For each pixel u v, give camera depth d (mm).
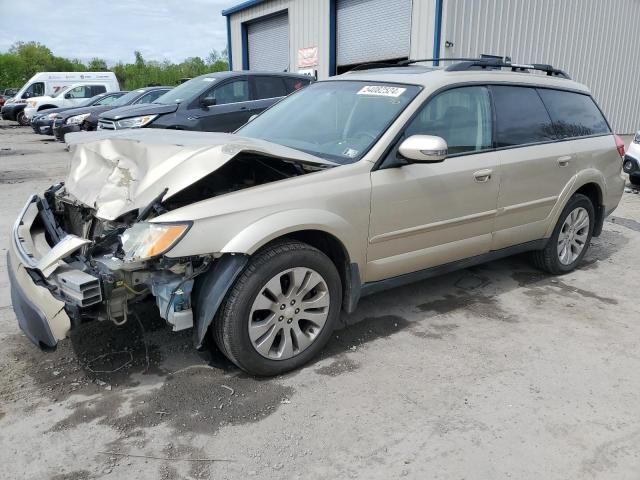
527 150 4324
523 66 4676
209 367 3307
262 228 2945
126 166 3193
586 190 5156
